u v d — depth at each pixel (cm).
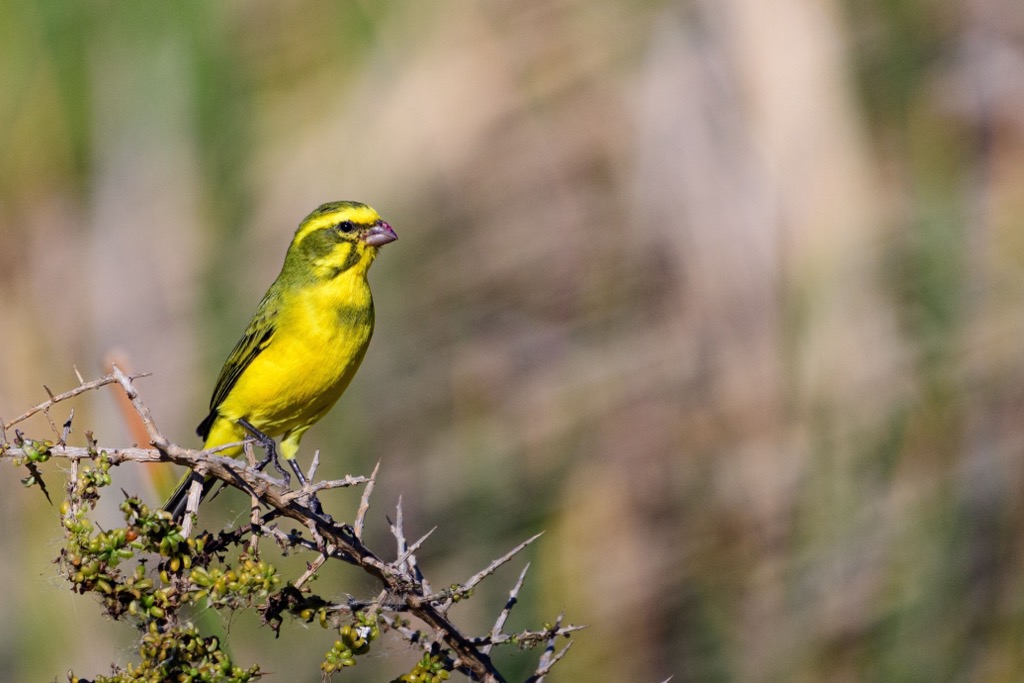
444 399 1323
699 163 1315
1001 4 1411
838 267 1280
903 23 1390
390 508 1275
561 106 1405
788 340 1270
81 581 516
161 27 1505
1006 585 1181
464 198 1401
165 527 520
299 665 1087
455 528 1259
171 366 1387
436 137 1424
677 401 1277
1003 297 1283
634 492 1248
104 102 1500
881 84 1378
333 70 1467
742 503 1232
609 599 1200
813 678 1168
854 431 1241
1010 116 1372
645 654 1184
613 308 1325
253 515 541
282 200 1441
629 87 1380
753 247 1286
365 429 1315
